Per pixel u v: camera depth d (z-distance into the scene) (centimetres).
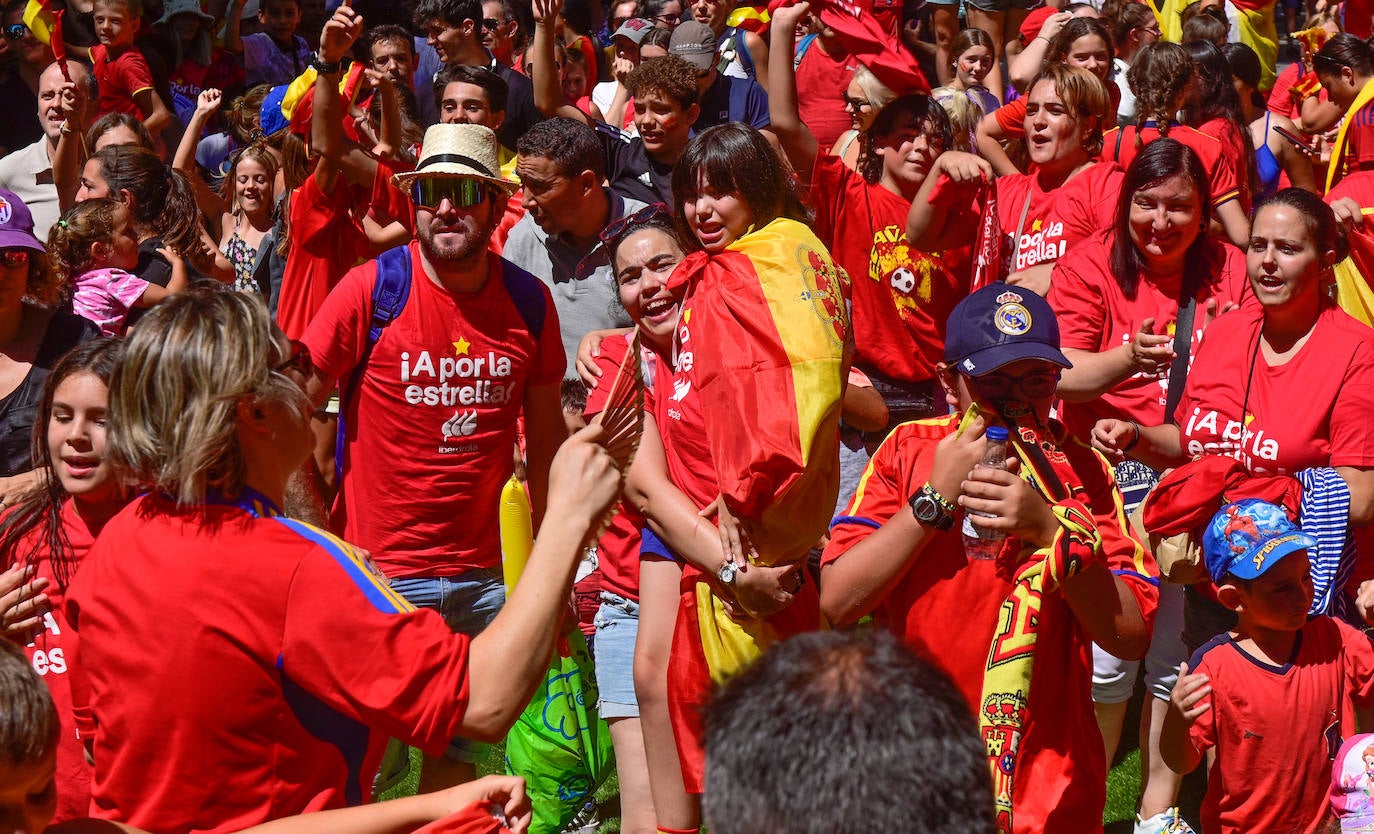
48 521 337
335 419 572
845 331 361
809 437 346
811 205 576
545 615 245
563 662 490
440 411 459
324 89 584
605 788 566
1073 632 324
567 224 593
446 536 470
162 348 237
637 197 646
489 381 461
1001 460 312
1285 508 430
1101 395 507
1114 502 339
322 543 240
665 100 647
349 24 571
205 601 232
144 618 234
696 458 387
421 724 233
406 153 728
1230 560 388
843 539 334
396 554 467
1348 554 449
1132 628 321
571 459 256
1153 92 666
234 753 234
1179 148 497
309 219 605
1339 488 438
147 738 234
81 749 335
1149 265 505
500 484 480
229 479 241
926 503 312
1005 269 609
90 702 263
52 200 841
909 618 328
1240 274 500
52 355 464
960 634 323
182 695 232
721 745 165
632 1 1143
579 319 598
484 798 244
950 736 161
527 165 580
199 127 839
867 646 168
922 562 327
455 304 454
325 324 449
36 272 466
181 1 1055
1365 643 404
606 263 594
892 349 583
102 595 240
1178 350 498
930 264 576
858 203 579
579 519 252
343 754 247
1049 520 310
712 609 377
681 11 1023
